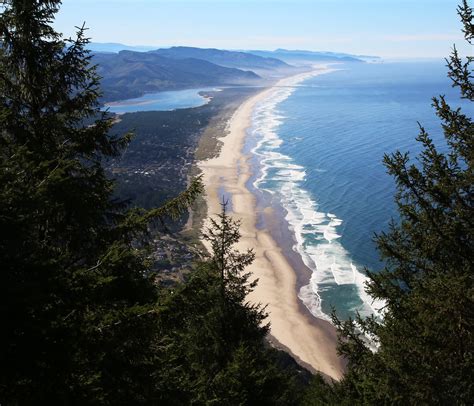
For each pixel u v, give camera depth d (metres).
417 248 11.38
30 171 8.02
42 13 10.78
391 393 10.32
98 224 11.12
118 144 12.25
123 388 8.48
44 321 6.39
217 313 17.52
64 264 9.41
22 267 6.50
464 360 9.31
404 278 11.96
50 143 11.06
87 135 11.51
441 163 10.80
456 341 9.31
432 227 10.67
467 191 10.61
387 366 10.64
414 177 10.91
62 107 11.43
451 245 10.43
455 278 9.30
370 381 11.89
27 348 6.16
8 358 6.10
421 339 9.80
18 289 6.02
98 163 11.75
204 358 17.16
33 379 6.34
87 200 10.33
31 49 10.78
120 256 8.96
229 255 18.81
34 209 7.00
